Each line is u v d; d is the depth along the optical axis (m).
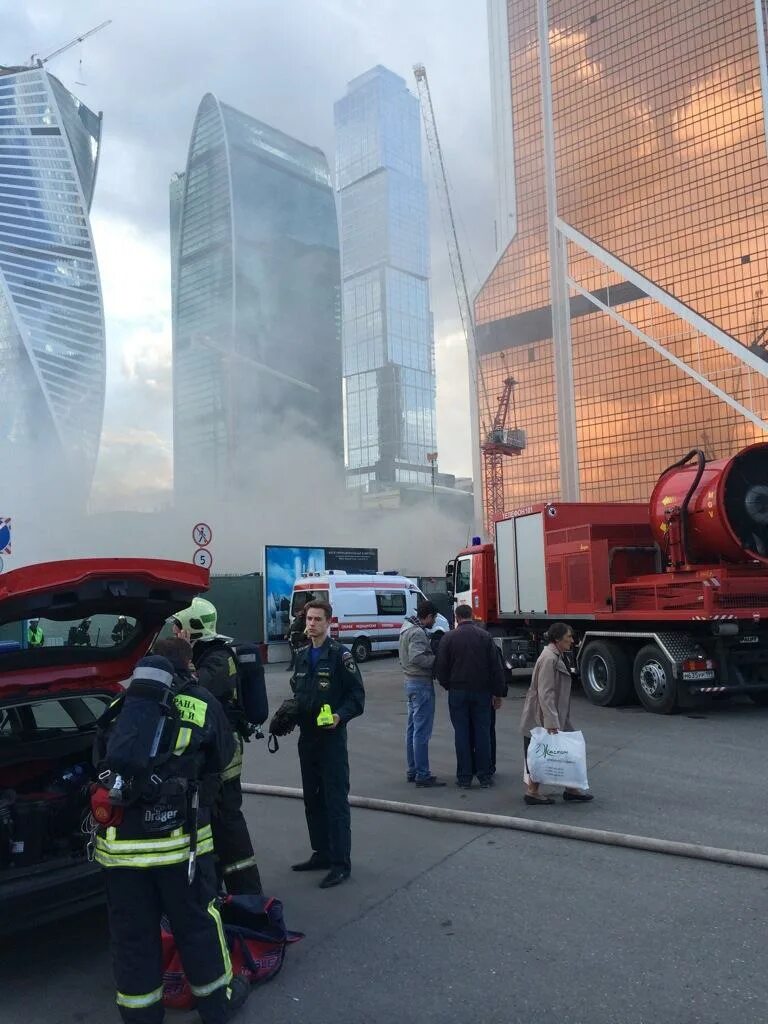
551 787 6.92
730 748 8.30
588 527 12.30
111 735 3.13
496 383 118.00
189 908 3.14
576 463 107.88
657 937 3.86
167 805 3.11
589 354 107.56
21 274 153.75
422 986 3.49
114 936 3.10
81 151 172.62
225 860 4.29
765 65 91.19
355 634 21.39
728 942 3.77
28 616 3.88
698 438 96.50
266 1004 3.39
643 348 102.31
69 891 3.87
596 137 107.06
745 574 10.62
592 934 3.93
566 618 12.85
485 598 15.35
